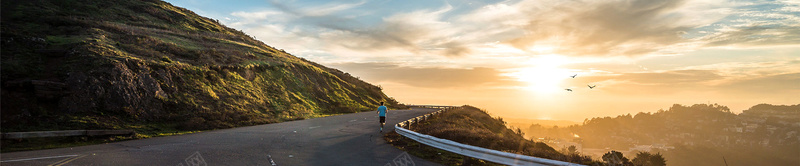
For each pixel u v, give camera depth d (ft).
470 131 56.49
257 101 99.30
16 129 50.55
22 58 73.20
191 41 144.46
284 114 98.32
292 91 124.36
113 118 61.77
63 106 59.52
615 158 40.57
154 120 67.31
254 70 119.75
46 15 126.82
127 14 174.91
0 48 76.28
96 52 78.79
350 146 46.85
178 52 109.19
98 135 50.16
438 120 96.48
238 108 88.43
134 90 69.87
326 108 126.93
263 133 61.21
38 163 31.78
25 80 60.59
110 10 170.91
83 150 40.50
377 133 63.46
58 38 94.38
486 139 51.03
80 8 157.99
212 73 98.43
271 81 121.08
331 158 37.37
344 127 73.51
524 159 29.07
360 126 76.23
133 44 102.47
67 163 31.89
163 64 86.38
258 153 39.68
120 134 53.01
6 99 55.77
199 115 74.49
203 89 88.02
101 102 63.46
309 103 122.31
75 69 68.90
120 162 32.65
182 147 43.55
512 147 48.57
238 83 103.96
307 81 140.87
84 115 59.57
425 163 36.14
